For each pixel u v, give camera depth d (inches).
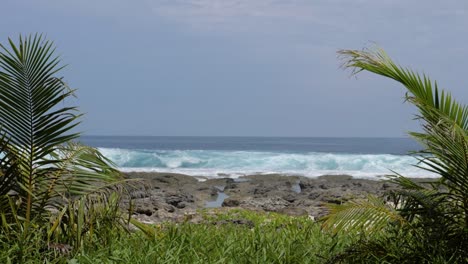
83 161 279.7
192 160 1375.5
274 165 1360.7
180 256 265.0
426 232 235.3
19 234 245.0
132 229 335.3
